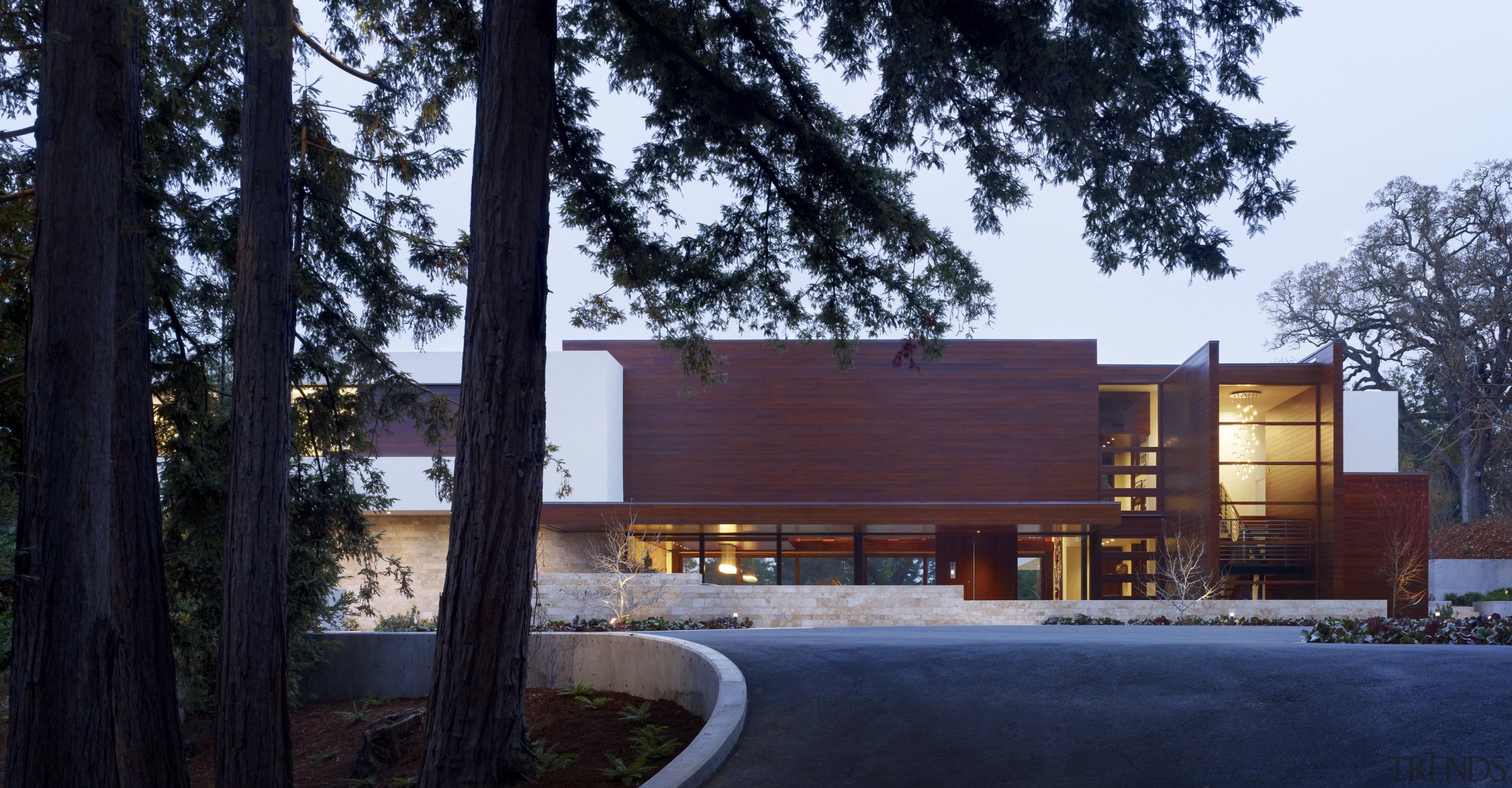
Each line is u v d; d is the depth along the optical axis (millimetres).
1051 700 8000
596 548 30297
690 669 9734
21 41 8398
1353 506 29438
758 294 13031
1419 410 47875
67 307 6477
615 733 9352
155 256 10852
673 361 31984
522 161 8000
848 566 32469
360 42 12367
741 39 11344
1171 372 32812
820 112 11648
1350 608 24656
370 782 10812
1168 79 9000
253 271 10008
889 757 6773
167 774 9578
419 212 12719
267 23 10039
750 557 32188
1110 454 35781
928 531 32156
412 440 29156
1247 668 8727
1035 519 27516
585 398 29250
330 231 12320
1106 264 10422
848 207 12008
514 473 7809
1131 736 6844
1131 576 32375
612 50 11758
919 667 9719
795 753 6988
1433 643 14000
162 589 9797
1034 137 10086
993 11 9188
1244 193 9414
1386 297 42625
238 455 9891
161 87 10797
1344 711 7062
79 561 6410
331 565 13633
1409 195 41312
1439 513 45312
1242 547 28828
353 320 12914
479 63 8414
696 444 31797
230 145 11891
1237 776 5895
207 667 13164
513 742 7777
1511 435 39688
